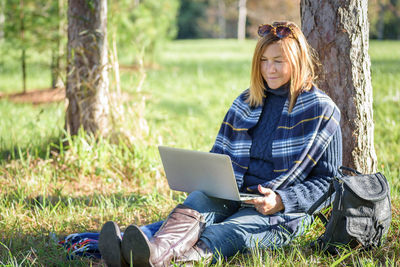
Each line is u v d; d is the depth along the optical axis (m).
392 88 10.88
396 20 31.44
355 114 4.25
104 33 6.43
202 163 3.30
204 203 3.35
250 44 41.62
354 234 3.18
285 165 3.44
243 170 3.62
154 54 20.58
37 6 10.61
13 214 4.42
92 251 3.51
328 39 4.24
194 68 20.42
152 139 6.48
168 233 3.06
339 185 3.19
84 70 6.34
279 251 3.39
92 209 4.75
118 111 6.42
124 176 5.85
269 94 3.67
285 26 3.44
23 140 7.04
